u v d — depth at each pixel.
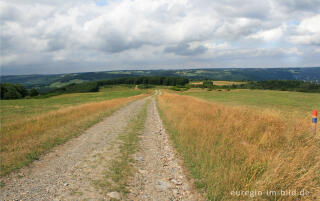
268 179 3.86
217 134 7.53
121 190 4.24
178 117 12.88
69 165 5.68
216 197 3.75
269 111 9.65
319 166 4.29
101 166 5.58
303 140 6.11
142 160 6.11
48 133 9.27
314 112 6.80
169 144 7.87
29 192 4.12
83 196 3.96
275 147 5.77
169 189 4.32
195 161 5.54
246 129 7.56
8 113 22.27
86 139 8.74
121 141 8.38
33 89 107.00
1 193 4.07
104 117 15.68
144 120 14.35
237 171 4.25
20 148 6.98
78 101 47.12
